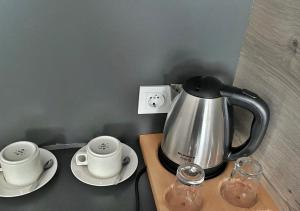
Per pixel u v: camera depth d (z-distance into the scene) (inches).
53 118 30.4
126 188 28.8
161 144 30.6
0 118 29.2
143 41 28.1
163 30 27.9
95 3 25.3
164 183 28.0
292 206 25.2
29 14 24.7
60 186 28.4
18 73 27.2
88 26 26.2
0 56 26.0
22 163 25.8
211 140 26.5
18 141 29.7
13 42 25.6
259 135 26.0
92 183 28.0
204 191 27.9
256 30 28.2
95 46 27.3
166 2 26.6
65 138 31.9
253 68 29.1
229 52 30.8
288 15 23.9
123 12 26.2
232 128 28.0
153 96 31.0
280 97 25.6
